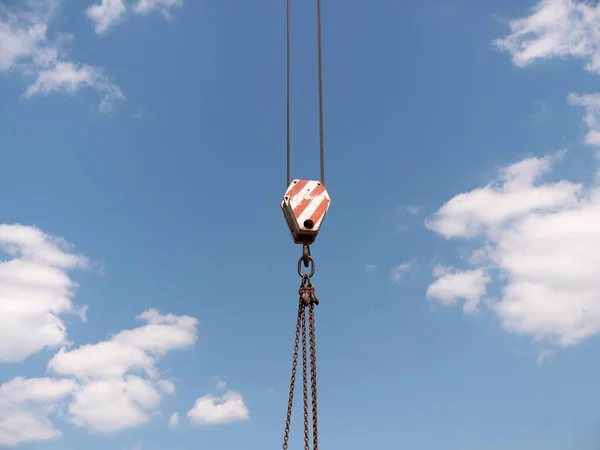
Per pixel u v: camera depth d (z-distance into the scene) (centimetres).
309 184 1020
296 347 966
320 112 1116
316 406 940
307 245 1001
